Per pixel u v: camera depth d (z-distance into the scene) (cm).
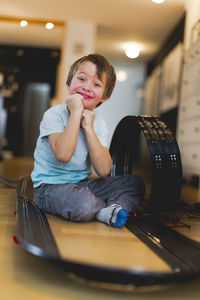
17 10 497
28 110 798
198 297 81
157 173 151
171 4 440
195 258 99
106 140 160
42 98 800
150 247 110
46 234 107
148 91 733
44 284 82
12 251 104
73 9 483
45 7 482
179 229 147
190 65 399
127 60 733
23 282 83
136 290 82
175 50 495
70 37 532
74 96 140
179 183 156
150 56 691
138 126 165
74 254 97
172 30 533
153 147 153
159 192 152
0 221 141
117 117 855
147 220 155
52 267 93
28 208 148
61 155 134
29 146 808
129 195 153
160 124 165
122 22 518
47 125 145
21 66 757
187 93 406
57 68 754
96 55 156
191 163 375
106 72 153
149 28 536
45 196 147
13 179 299
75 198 138
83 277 81
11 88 779
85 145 152
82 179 157
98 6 466
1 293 76
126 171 195
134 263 93
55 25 534
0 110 674
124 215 135
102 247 107
